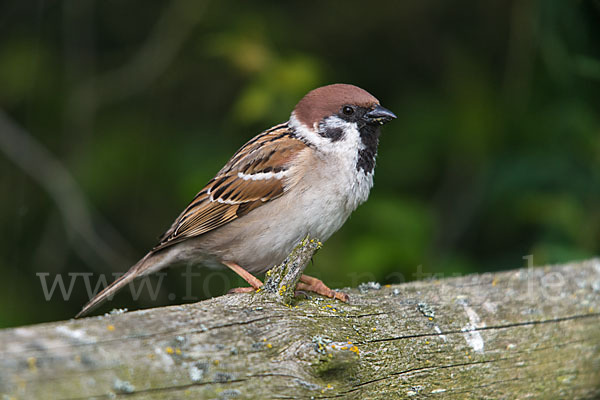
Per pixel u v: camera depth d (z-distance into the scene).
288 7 13.02
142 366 4.71
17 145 11.55
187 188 11.15
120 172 12.12
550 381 6.50
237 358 5.06
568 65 10.10
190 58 12.80
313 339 5.39
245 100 10.50
